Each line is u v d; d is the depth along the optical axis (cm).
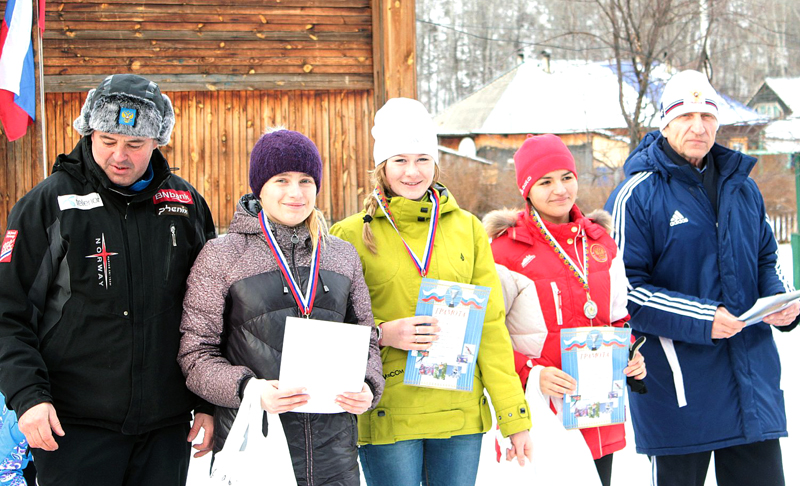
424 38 4459
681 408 303
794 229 2081
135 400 237
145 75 627
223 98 637
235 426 220
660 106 327
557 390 275
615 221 320
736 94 3378
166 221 252
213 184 639
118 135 232
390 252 272
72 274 233
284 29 639
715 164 320
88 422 234
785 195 2288
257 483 217
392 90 626
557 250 294
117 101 231
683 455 306
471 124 3547
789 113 3050
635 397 316
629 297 309
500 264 298
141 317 240
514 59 4266
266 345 231
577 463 271
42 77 507
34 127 554
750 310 282
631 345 287
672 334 298
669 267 311
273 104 643
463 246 279
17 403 216
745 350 306
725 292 306
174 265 250
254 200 254
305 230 246
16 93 476
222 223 641
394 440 262
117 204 241
